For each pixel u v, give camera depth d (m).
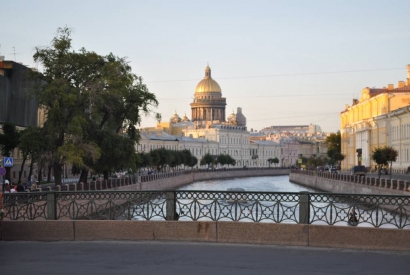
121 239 18.20
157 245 17.31
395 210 17.03
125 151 54.53
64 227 18.45
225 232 17.70
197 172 147.50
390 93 102.50
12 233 18.67
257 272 13.79
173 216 18.38
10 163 42.88
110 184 59.22
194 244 17.41
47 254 16.08
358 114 122.75
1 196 17.22
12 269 14.19
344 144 138.00
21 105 74.62
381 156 70.81
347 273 13.73
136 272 13.79
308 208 17.42
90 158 51.91
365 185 61.84
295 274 13.60
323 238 17.00
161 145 173.50
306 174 123.69
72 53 51.03
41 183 70.62
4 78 68.88
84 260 15.23
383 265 14.61
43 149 49.81
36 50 50.97
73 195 19.39
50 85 49.16
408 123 86.56
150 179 85.06
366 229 16.72
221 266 14.45
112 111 55.25
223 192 18.16
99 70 52.50
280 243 17.30
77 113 49.38
